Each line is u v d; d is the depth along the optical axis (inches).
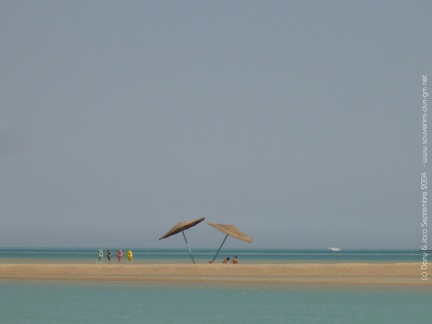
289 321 3939.5
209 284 6043.3
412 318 4062.5
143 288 5723.4
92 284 6028.5
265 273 6796.3
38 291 5477.4
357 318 4060.0
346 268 6850.4
